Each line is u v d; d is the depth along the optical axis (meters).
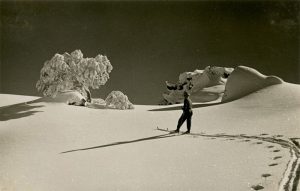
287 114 13.35
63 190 7.84
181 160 9.20
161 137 11.87
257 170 7.91
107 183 8.03
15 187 8.08
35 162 9.75
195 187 7.41
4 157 10.21
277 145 9.53
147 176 8.28
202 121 14.23
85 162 9.57
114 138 12.08
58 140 12.03
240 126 12.64
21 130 13.38
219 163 8.67
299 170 7.62
